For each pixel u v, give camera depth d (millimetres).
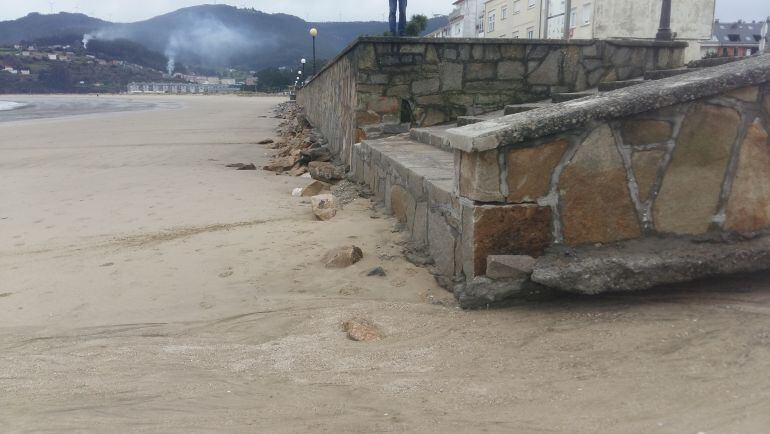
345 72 10789
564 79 9461
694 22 34125
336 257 5035
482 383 2898
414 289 4500
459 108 9344
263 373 3250
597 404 2561
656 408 2467
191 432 2592
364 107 9141
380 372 3154
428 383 2961
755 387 2523
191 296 4629
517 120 3805
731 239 3920
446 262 4484
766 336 2969
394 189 6336
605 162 3828
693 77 3934
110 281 5035
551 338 3311
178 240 6145
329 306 4277
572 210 3863
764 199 3969
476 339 3432
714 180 3914
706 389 2562
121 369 3377
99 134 22078
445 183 4785
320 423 2625
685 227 3949
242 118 33562
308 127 20672
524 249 3875
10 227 7164
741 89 3824
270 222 6715
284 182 9891
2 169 12703
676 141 3854
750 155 3912
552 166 3803
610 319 3461
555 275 3604
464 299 3867
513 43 9211
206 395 2980
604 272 3615
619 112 3725
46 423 2732
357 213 6805
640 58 9570
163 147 16781
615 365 2900
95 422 2725
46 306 4566
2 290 4949
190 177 10625
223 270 5137
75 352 3684
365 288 4570
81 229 6926
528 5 44281
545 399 2666
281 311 4250
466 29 61031
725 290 3711
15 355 3672
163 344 3777
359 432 2525
